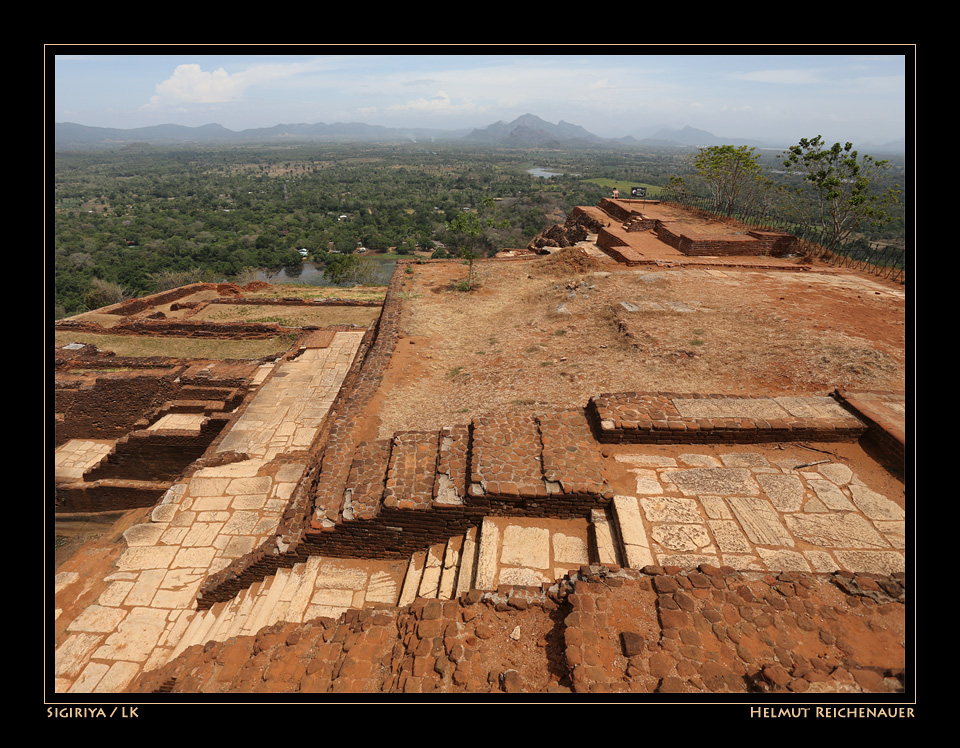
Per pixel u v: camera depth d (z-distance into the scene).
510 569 5.96
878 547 5.67
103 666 7.16
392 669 4.62
